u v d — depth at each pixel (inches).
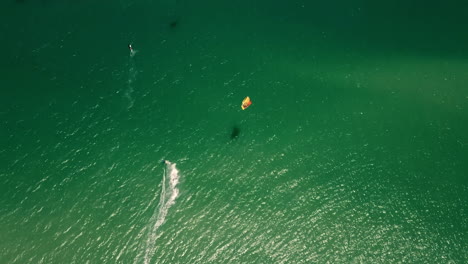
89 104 2787.9
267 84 2864.2
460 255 2113.7
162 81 2898.6
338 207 2319.1
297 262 2150.6
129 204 2351.1
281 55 3031.5
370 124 2637.8
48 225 2272.4
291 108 2738.7
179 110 2748.5
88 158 2539.4
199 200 2378.2
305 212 2314.2
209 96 2817.4
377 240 2192.4
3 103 2787.9
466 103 2684.5
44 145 2593.5
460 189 2330.2
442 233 2186.3
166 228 2272.4
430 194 2325.3
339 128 2632.9
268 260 2162.9
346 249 2177.7
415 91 2773.1
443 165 2432.3
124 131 2657.5
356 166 2468.0
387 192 2354.8
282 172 2470.5
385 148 2529.5
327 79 2876.5
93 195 2385.6
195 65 2992.1
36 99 2812.5
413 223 2234.3
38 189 2409.0
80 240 2222.0
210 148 2576.3
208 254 2190.0
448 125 2596.0
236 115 2716.5
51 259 2159.2
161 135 2635.3
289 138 2605.8
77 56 3065.9
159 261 2167.8
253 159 2527.1
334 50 3051.2
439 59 2938.0
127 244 2214.6
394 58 2970.0
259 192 2400.3
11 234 2236.7
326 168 2472.9
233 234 2253.9
